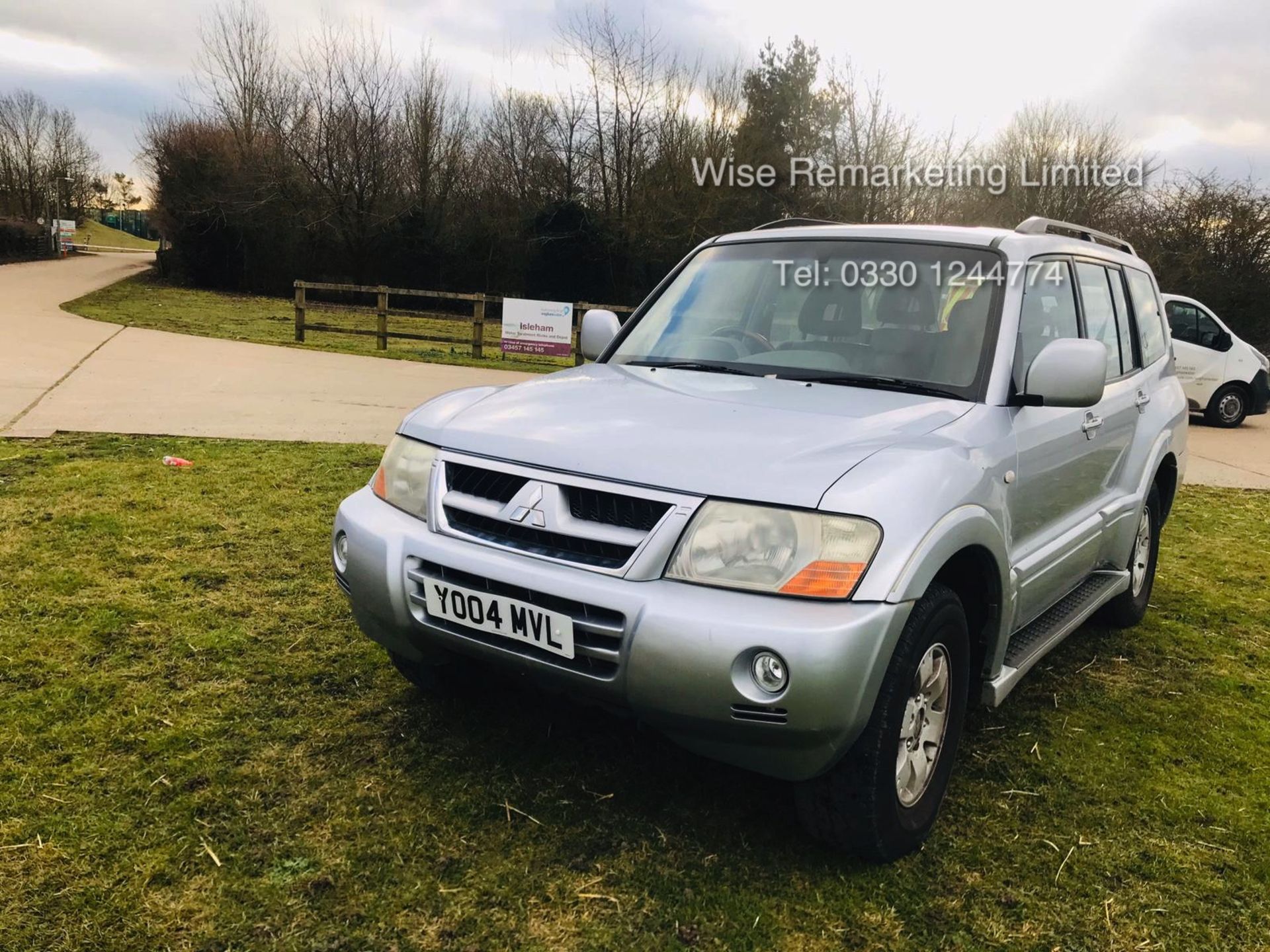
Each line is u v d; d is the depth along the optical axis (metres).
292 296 38.16
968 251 3.31
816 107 34.50
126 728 2.95
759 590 2.16
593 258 37.59
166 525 5.09
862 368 3.08
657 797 2.71
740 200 35.81
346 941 2.07
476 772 2.80
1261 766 3.16
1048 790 2.91
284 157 37.59
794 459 2.31
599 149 37.69
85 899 2.15
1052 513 3.23
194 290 34.97
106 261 54.84
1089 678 3.89
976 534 2.45
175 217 36.94
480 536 2.48
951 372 2.99
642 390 2.94
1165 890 2.43
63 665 3.36
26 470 6.07
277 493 5.91
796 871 2.40
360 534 2.73
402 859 2.37
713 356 3.38
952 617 2.44
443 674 3.08
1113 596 4.10
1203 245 26.33
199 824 2.46
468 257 39.19
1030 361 3.16
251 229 37.06
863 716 2.15
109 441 7.15
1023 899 2.35
